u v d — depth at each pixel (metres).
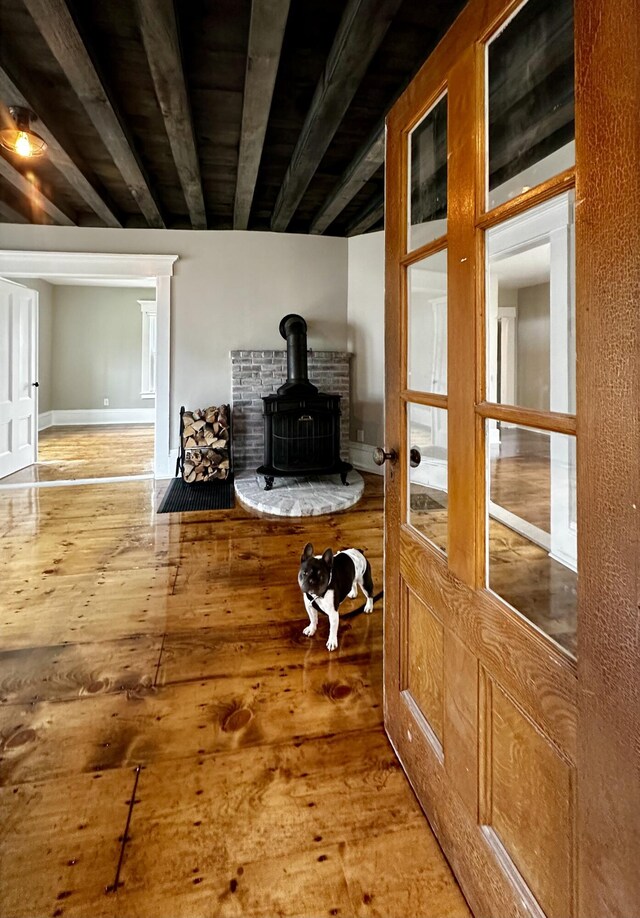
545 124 1.16
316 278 5.34
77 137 3.37
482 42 0.98
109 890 1.12
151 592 2.65
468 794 1.06
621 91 0.60
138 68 2.58
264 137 3.08
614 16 0.61
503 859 0.94
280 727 1.64
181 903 1.09
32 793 1.38
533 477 1.01
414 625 1.38
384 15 2.04
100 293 9.38
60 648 2.10
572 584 0.96
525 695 0.87
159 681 1.88
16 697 1.78
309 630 2.24
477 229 1.01
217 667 1.98
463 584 1.08
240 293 5.19
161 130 3.26
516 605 0.94
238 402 5.11
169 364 5.11
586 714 0.69
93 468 5.70
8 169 3.67
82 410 9.46
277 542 3.41
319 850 1.21
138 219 4.94
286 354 5.14
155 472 5.20
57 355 9.27
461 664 1.09
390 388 1.49
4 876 1.15
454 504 1.11
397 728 1.50
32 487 4.87
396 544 1.47
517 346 0.99
